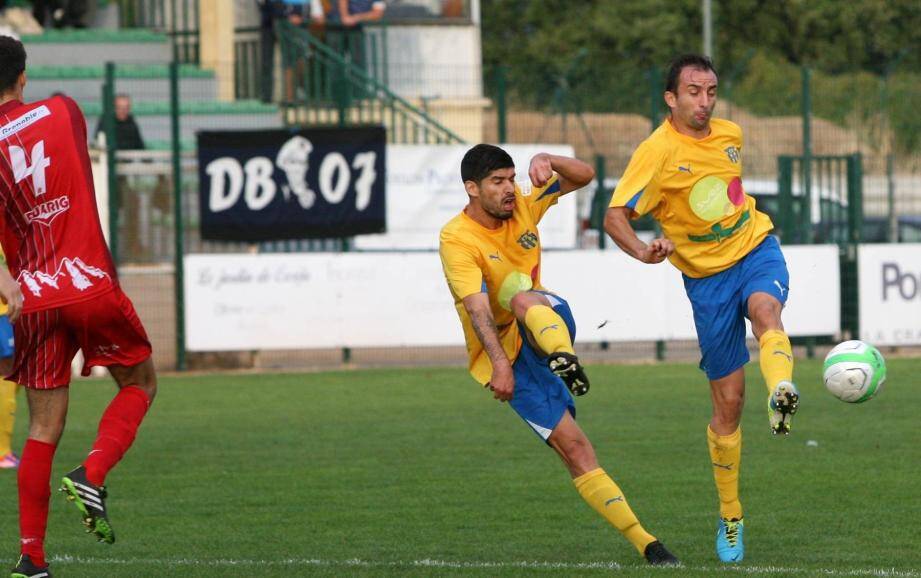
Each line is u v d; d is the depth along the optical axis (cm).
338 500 2448
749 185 5581
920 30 11338
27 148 1664
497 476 2680
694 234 1933
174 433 3344
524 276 1841
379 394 4147
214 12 6444
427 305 4809
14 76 1688
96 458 1644
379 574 1789
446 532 2150
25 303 1672
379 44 6681
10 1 6869
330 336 4775
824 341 5281
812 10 11438
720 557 1906
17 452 3111
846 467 2692
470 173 1789
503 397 1741
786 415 1664
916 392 3934
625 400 3838
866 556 1914
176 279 4850
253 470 2791
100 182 4812
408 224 4931
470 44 6788
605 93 5316
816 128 5581
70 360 1720
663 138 1919
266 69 6047
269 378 4666
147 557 1977
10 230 1692
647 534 1858
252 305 4762
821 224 5306
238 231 4822
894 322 4984
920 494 2405
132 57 6631
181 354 4878
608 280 4819
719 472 1912
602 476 1847
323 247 5075
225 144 4800
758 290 1877
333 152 4841
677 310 4862
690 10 11606
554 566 1825
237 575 1798
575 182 1881
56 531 2214
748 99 5647
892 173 5425
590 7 11881
